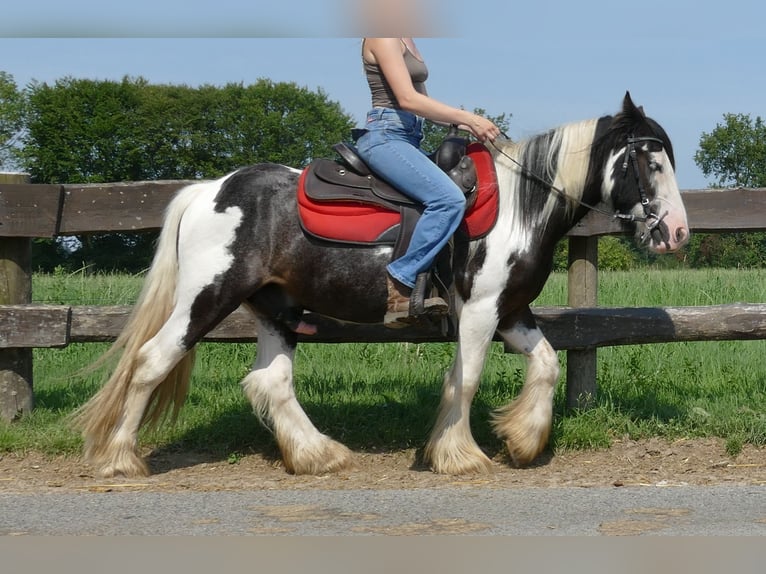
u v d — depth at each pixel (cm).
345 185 597
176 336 600
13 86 6606
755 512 484
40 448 658
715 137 7488
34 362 940
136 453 620
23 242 744
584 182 604
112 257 4675
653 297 1255
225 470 640
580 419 698
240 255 597
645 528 453
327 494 537
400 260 582
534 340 636
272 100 6800
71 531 452
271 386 630
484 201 592
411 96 579
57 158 6506
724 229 727
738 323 723
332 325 717
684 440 689
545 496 525
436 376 856
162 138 6581
